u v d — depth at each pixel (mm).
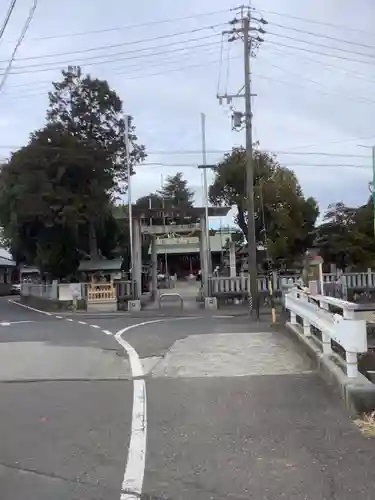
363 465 5000
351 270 37219
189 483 4730
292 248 36906
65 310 30812
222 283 30781
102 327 18688
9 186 36750
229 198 37344
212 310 28359
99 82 41906
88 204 35812
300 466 5023
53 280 36781
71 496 4512
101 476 4941
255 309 22781
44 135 36812
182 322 20516
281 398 7504
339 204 39688
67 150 35844
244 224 37500
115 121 42594
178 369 9828
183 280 72875
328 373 8320
